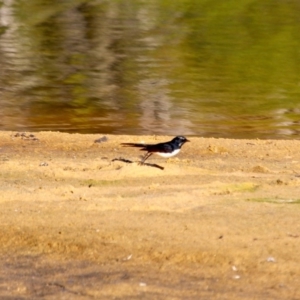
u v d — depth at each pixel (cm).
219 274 872
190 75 3225
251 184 1272
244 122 2288
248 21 5012
